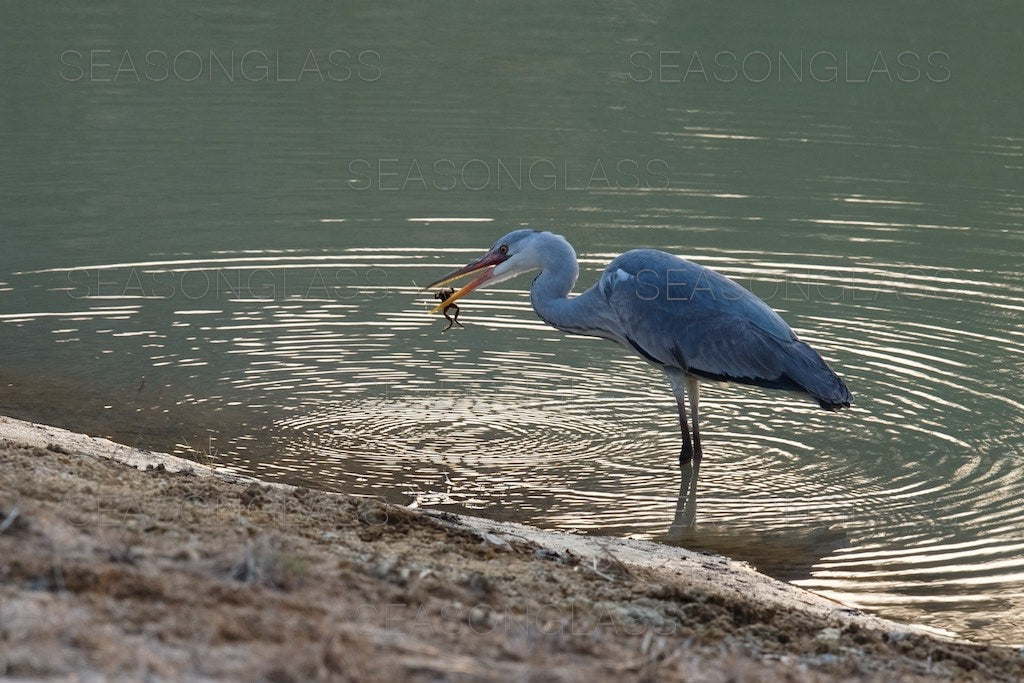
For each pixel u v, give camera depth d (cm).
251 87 2877
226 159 2400
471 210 2158
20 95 2742
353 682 543
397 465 1229
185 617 589
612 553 989
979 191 2291
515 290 1825
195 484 937
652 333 1329
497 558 869
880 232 2069
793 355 1290
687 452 1283
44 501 768
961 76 3006
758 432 1366
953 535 1116
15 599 583
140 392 1397
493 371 1513
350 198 2197
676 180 2333
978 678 757
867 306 1748
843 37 3250
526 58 3150
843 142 2567
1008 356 1581
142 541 704
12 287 1750
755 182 2322
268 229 2033
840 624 855
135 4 3528
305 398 1402
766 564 1056
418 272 1864
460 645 623
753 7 3566
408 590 711
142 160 2375
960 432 1359
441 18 3509
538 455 1277
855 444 1331
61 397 1375
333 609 642
